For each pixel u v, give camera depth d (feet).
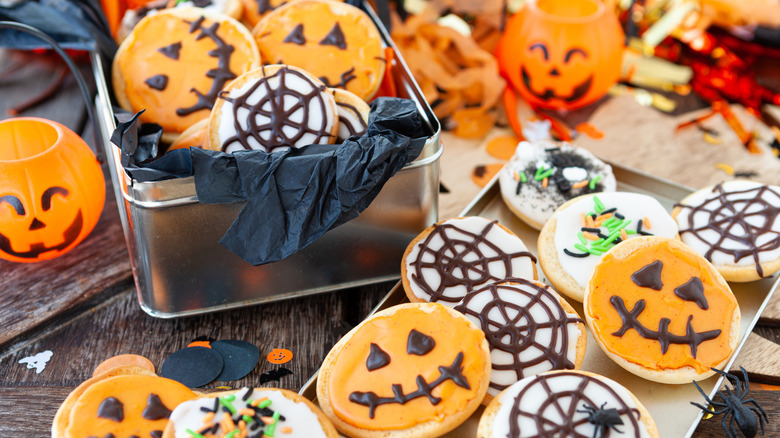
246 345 1.75
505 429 1.48
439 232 1.77
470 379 1.52
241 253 1.63
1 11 2.04
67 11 2.05
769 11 2.34
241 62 1.86
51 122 1.81
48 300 1.81
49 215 1.74
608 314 1.63
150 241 1.65
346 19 1.93
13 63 2.31
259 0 2.03
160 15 1.92
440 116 2.23
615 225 1.78
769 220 1.78
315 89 1.73
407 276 1.71
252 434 1.45
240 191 1.60
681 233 1.81
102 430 1.46
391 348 1.56
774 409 1.64
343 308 1.82
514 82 2.22
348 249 1.76
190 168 1.59
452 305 1.67
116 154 1.65
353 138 1.63
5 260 1.88
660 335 1.61
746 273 1.74
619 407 1.51
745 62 2.38
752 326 1.68
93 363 1.72
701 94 2.34
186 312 1.76
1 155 1.81
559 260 1.75
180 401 1.51
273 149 1.69
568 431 1.48
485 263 1.73
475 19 2.44
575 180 1.91
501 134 2.22
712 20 2.40
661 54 2.45
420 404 1.50
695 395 1.61
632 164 2.10
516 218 1.93
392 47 1.96
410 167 1.69
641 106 2.29
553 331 1.62
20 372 1.69
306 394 1.57
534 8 2.15
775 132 2.20
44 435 1.60
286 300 1.83
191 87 1.85
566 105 2.21
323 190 1.61
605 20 2.13
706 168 2.10
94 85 2.24
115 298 1.83
